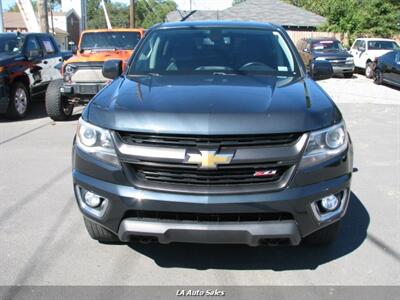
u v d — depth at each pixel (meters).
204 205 3.05
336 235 3.82
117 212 3.22
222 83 3.82
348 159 3.38
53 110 9.79
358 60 22.56
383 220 4.59
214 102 3.27
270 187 3.10
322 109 3.32
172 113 3.12
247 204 3.06
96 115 3.35
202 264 3.69
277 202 3.08
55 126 9.40
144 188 3.14
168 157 3.06
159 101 3.33
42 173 6.05
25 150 7.29
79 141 3.41
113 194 3.19
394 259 3.79
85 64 9.55
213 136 3.03
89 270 3.59
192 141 3.05
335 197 3.32
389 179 5.94
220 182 3.08
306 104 3.34
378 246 4.02
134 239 3.31
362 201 5.13
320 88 3.88
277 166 3.09
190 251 3.89
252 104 3.25
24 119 10.27
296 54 4.57
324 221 3.28
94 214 3.36
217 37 4.76
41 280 3.44
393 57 16.98
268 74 4.26
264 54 4.55
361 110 11.64
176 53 4.58
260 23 5.11
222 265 3.68
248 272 3.58
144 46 4.73
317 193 3.17
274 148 3.07
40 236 4.16
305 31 34.03
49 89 9.76
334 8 29.17
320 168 3.18
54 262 3.70
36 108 11.77
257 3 38.81
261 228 3.12
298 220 3.17
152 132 3.08
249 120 3.07
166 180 3.13
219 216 3.12
